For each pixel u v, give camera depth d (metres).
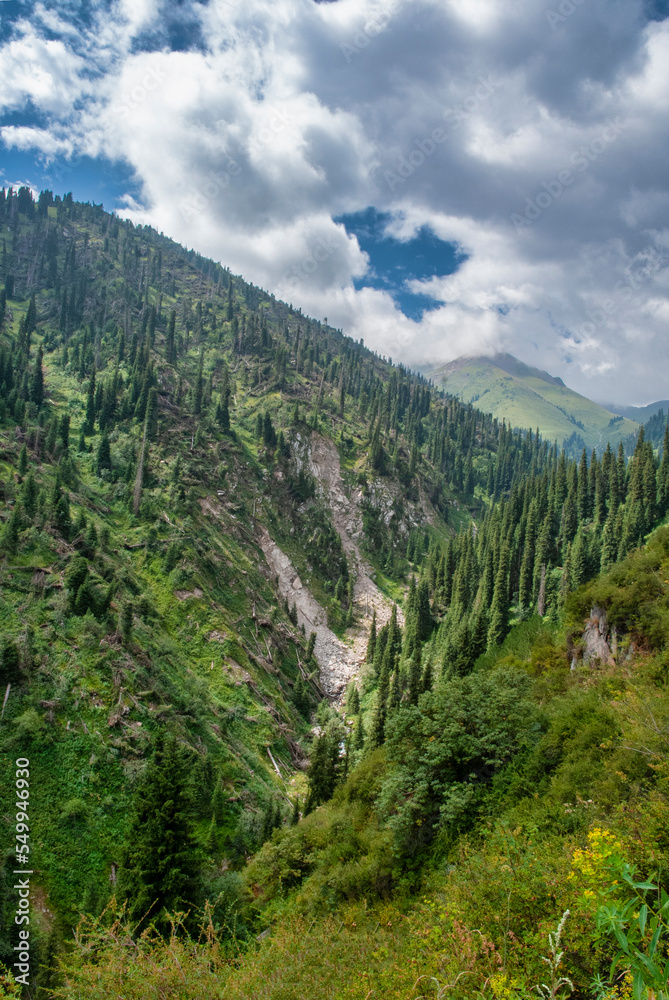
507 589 115.56
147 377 179.00
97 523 116.69
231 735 91.38
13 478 110.00
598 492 142.38
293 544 189.38
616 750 23.30
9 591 80.62
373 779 44.31
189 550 126.19
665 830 12.65
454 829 29.72
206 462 174.50
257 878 44.81
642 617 40.44
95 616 86.56
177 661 96.62
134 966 14.51
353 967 16.27
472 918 13.78
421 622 143.38
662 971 5.86
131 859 40.91
